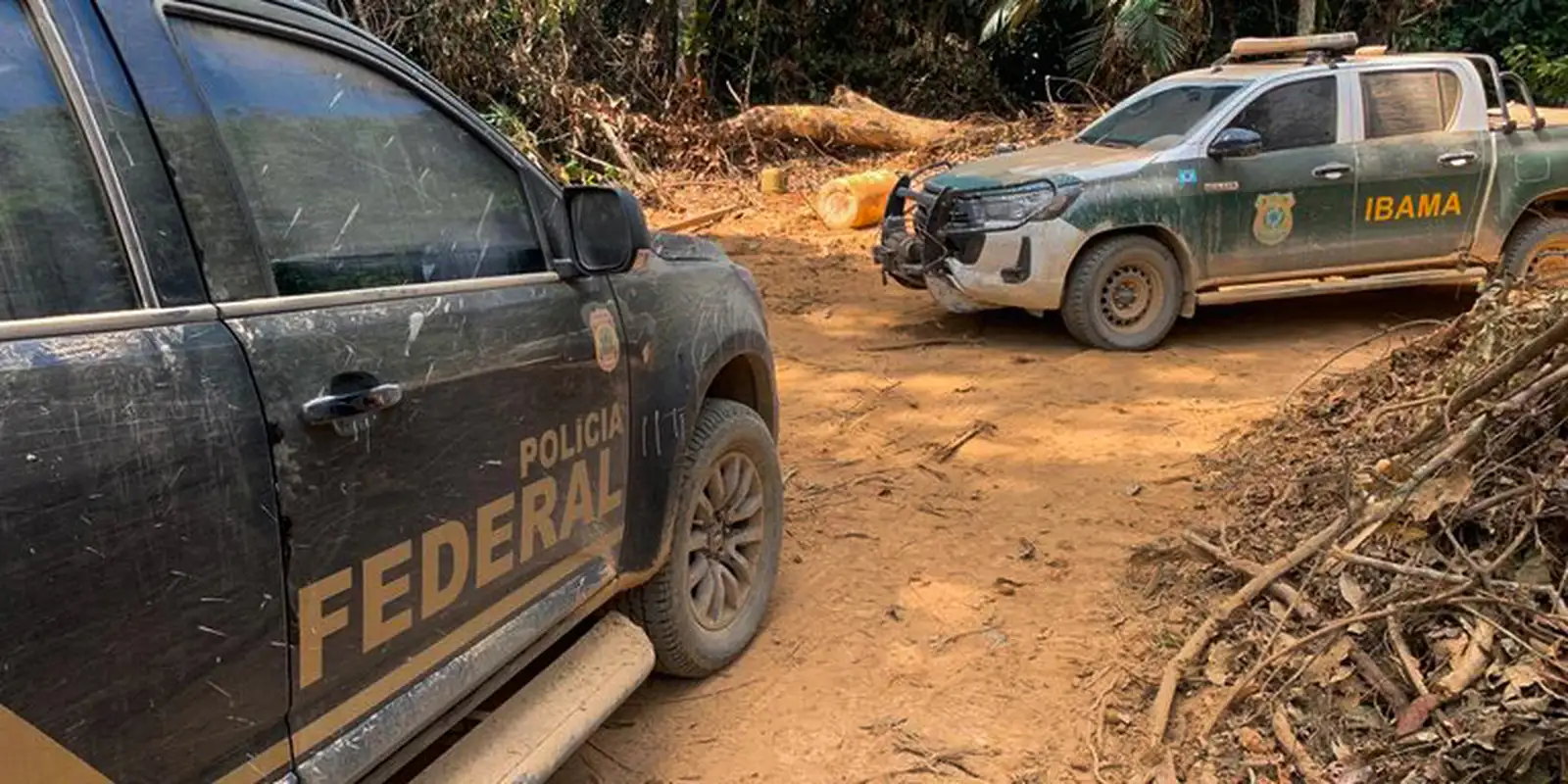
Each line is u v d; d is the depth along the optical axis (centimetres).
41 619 157
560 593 282
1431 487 353
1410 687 307
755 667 374
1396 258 764
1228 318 840
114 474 167
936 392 674
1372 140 747
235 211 201
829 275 1009
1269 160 733
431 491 232
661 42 1694
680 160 1503
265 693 193
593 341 288
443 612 238
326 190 225
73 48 181
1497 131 765
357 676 215
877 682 364
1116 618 398
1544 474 340
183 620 177
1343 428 520
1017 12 1580
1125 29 1416
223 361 187
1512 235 793
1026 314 857
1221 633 364
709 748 331
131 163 185
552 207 291
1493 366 400
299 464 198
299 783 201
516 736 270
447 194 259
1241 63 841
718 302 362
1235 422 604
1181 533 447
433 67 1388
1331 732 309
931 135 1535
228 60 211
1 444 153
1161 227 723
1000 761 322
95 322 172
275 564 193
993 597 418
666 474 324
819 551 460
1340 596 348
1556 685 286
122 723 169
